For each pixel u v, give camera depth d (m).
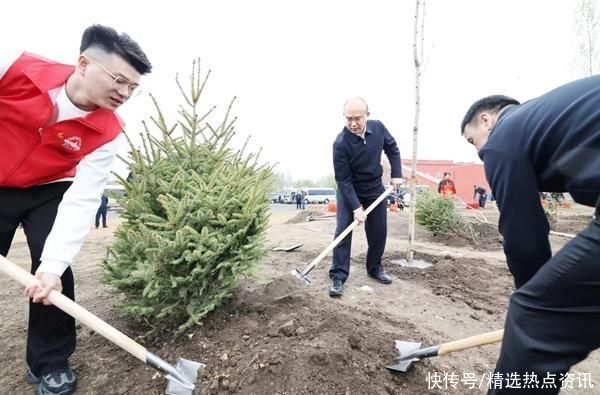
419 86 4.92
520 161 1.49
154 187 2.58
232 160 2.96
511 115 1.60
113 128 2.13
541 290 1.39
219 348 2.29
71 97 1.89
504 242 1.66
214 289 2.51
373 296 3.64
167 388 1.91
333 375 2.04
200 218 2.38
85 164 2.05
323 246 5.88
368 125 3.83
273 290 3.02
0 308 3.30
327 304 2.98
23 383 2.20
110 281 2.51
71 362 2.34
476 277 4.43
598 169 1.31
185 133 2.81
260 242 2.62
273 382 1.98
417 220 7.86
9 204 2.06
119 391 2.08
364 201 4.04
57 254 1.89
